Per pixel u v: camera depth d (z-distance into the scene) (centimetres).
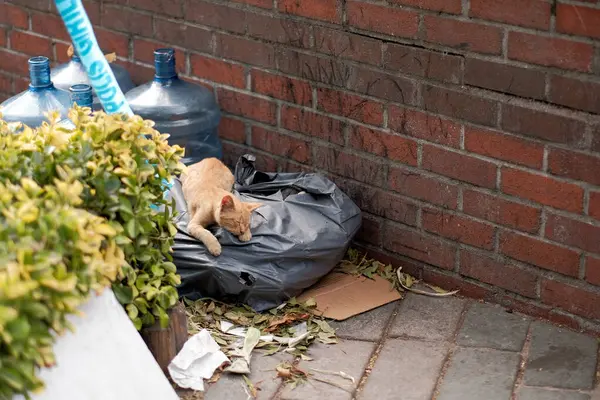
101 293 280
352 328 380
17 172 283
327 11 398
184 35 455
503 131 365
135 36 477
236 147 459
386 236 419
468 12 357
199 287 390
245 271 378
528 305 385
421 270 413
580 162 350
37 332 252
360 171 416
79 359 270
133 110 445
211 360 344
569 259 367
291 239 384
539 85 350
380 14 382
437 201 396
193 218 388
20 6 517
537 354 361
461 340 371
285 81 425
